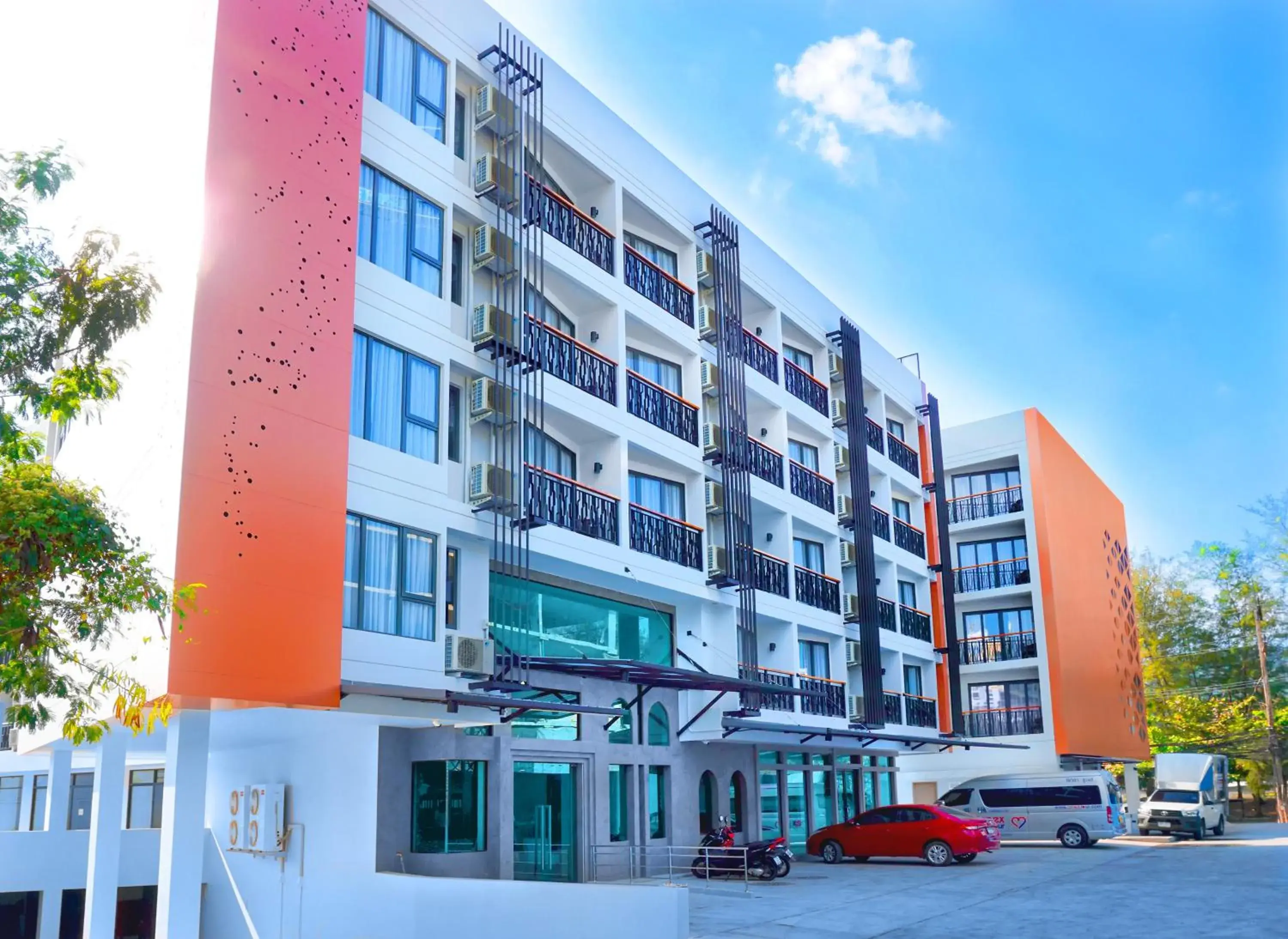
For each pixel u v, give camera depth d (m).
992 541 43.72
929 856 26.38
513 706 16.03
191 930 13.91
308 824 19.06
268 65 15.48
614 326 23.06
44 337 10.50
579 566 20.92
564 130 22.42
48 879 21.16
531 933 15.99
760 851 23.31
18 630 10.21
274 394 14.80
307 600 14.73
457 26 19.72
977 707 42.38
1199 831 35.84
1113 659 45.97
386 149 17.70
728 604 25.50
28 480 10.34
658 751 24.69
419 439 17.59
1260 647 52.91
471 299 19.34
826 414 32.78
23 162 10.30
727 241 27.42
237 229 14.68
